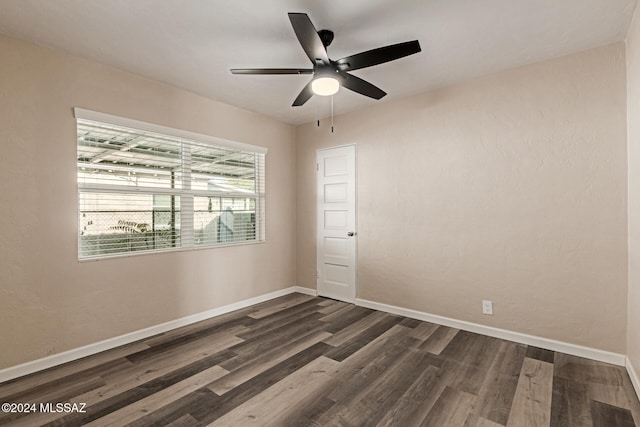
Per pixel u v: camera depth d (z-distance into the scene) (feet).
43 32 7.30
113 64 8.90
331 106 12.45
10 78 7.45
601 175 8.04
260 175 13.66
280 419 5.99
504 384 7.11
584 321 8.31
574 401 6.47
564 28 7.25
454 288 10.46
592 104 8.13
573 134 8.38
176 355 8.59
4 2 6.22
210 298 11.60
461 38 7.67
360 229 12.85
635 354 6.98
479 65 9.08
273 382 7.24
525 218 9.12
